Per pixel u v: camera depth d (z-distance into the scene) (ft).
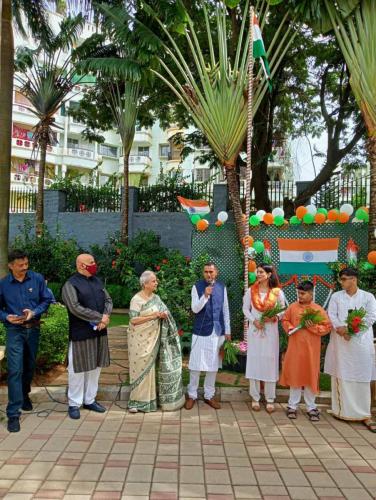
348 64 23.29
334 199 40.57
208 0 36.35
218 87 26.78
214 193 45.83
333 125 46.11
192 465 12.51
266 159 44.73
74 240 47.44
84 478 11.67
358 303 16.16
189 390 17.66
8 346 15.29
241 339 24.93
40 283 16.33
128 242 47.37
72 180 58.44
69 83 43.93
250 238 23.59
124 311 40.73
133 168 118.52
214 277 17.66
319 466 12.59
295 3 24.84
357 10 22.68
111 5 31.09
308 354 16.21
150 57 28.78
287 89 49.21
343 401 16.02
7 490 11.03
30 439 14.17
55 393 18.12
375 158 22.50
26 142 100.78
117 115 46.57
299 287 16.80
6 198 22.44
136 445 13.80
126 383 19.24
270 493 11.07
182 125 52.49
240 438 14.52
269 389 17.10
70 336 16.37
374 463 12.82
